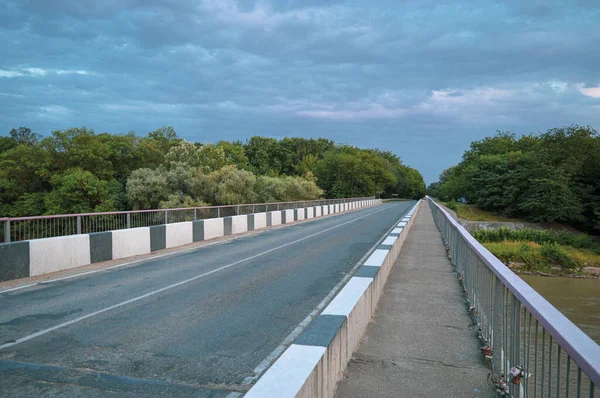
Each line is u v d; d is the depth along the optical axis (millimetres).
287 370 2854
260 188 50438
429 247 14547
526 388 2971
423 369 4395
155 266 11164
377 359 4637
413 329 5715
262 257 12844
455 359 4680
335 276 9828
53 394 3877
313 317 6445
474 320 6102
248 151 98188
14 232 10070
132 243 13062
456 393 3863
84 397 3826
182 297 7742
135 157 50469
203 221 17703
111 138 50219
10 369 4449
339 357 4039
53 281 9164
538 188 59219
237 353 4941
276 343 5293
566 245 44781
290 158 102688
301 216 32531
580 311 21906
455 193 93188
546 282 32656
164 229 14805
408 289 8109
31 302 7344
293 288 8523
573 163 60781
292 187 52844
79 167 42969
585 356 1771
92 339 5426
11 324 6062
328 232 21531
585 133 65812
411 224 23719
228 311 6785
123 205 42531
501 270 3975
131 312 6715
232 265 11359
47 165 43906
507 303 3785
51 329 5832
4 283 8898
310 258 12648
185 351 5000
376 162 113562
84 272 10242
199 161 55500
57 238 10406
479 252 5434
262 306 7102
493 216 66312
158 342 5316
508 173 65938
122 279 9406
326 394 3367
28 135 88500
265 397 2451
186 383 4133
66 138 45406
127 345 5203
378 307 6816
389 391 3881
